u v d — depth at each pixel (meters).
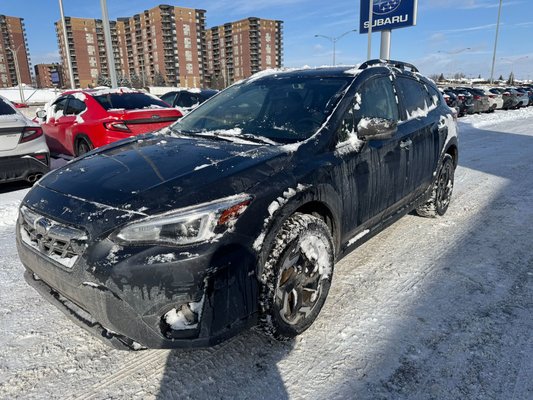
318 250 2.48
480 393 2.03
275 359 2.29
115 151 2.85
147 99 7.05
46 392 2.06
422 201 4.08
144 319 1.91
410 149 3.54
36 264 2.22
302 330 2.45
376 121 2.80
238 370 2.21
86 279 1.95
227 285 1.99
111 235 1.94
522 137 11.41
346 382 2.12
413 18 20.17
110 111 6.25
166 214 1.96
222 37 123.19
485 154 8.66
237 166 2.31
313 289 2.49
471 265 3.38
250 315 2.12
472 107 20.69
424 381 2.11
